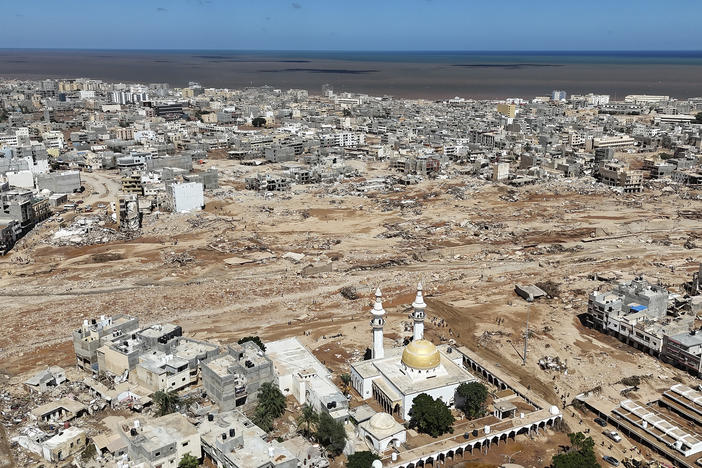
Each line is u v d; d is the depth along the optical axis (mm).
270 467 110188
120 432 119625
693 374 154000
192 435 115750
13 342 172875
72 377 151375
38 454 120500
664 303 176625
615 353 165375
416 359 137375
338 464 120438
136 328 161625
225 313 194125
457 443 124375
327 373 146625
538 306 197750
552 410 133500
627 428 130750
